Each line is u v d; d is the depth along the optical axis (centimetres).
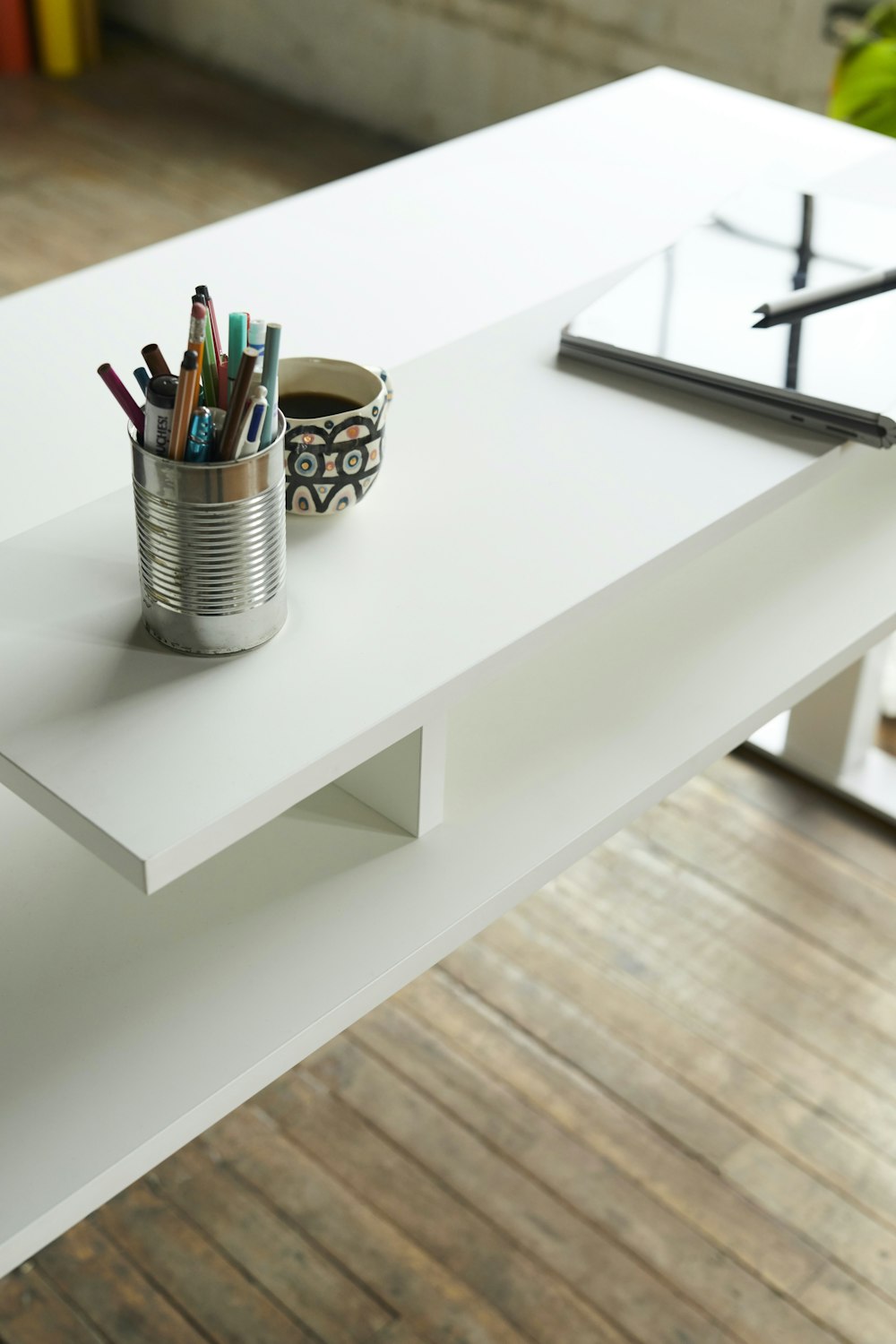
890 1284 168
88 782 94
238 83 467
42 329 164
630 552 117
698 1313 165
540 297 170
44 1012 108
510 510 122
